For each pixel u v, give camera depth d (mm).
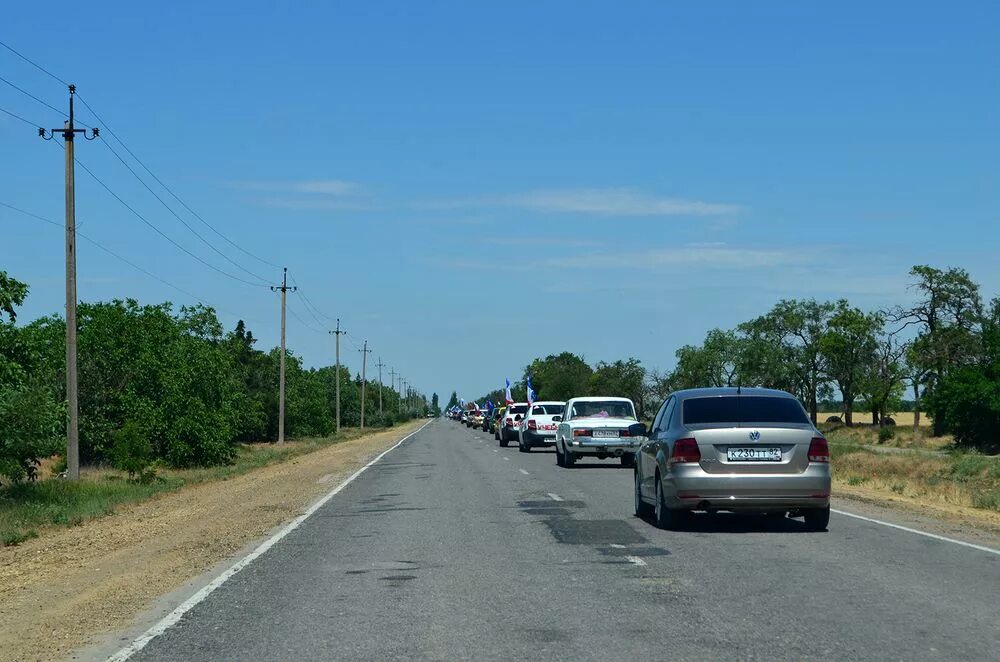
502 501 19656
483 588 10148
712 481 14156
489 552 12672
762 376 100000
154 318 44750
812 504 14297
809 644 7648
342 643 7859
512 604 9297
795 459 14266
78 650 7969
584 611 8945
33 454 24359
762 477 14148
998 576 10703
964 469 40531
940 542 13414
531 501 19594
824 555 12250
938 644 7641
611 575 10852
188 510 21094
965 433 63219
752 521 15953
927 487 26484
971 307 85562
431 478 26688
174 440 43562
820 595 9641
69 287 28609
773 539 13758
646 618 8625
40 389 24125
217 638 8172
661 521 14992
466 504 19125
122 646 8039
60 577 12195
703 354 99500
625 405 32281
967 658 7223
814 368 105188
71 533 17938
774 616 8680
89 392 42375
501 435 53406
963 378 63406
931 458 49656
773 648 7527
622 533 14469
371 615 8906
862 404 106000
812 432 14406
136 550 14430
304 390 89438
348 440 78438
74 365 28547
